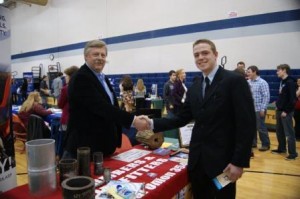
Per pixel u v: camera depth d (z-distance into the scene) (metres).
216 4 6.80
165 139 2.28
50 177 1.18
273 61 6.00
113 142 1.77
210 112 1.48
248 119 1.39
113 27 9.39
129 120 1.71
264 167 3.68
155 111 2.12
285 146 4.29
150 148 1.95
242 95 1.41
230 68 6.66
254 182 3.19
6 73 1.25
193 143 1.57
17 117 4.33
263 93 4.43
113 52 9.51
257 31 6.17
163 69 8.12
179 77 5.06
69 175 1.23
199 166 1.51
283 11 5.80
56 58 11.98
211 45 1.52
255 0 6.15
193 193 1.59
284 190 2.97
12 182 1.30
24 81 11.36
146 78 8.56
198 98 1.58
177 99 4.82
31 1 10.27
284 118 4.05
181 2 7.52
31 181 1.16
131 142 2.29
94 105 1.60
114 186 1.23
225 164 1.45
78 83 1.62
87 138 1.65
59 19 11.53
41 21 12.59
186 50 7.54
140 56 8.68
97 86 1.67
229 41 6.63
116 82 9.46
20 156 4.29
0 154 1.22
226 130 1.47
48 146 1.17
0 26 1.22
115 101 1.95
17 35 14.45
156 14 8.12
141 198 1.15
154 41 8.26
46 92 9.25
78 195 0.92
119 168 1.53
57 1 11.51
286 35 5.80
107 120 1.71
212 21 6.92
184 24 7.51
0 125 1.21
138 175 1.42
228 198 1.52
